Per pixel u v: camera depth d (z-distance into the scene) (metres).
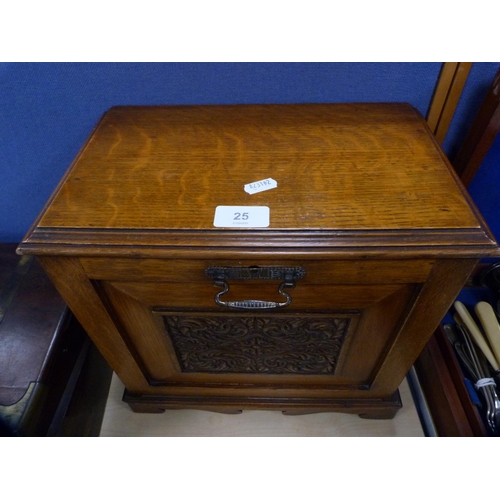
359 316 0.61
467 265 0.48
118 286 0.56
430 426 0.90
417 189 0.51
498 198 0.85
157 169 0.56
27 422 0.67
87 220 0.49
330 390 0.81
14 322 0.77
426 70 0.68
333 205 0.50
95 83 0.70
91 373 0.89
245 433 0.92
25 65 0.67
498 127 0.68
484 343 0.82
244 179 0.54
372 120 0.65
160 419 0.94
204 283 0.54
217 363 0.76
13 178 0.87
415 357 0.68
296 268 0.50
